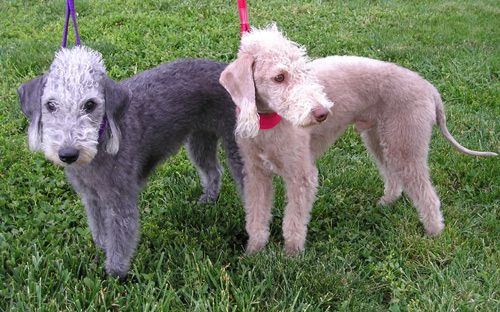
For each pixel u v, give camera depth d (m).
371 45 2.25
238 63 1.01
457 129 1.66
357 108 1.21
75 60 0.93
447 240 1.21
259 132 1.07
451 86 1.91
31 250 1.12
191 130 1.23
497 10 2.90
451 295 1.04
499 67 2.07
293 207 1.15
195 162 1.37
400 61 2.11
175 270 1.11
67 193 1.34
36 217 1.24
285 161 1.10
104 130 0.96
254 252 1.18
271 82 0.99
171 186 1.40
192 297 1.01
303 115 0.94
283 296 1.04
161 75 1.16
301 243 1.17
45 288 1.02
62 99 0.88
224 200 1.37
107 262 1.08
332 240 1.22
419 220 1.30
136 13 2.45
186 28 2.28
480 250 1.19
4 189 1.32
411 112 1.19
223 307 0.98
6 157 1.42
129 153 1.04
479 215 1.32
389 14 2.75
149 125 1.11
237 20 2.44
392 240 1.22
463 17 2.73
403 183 1.25
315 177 1.15
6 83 1.76
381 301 1.08
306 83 0.98
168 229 1.23
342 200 1.36
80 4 2.48
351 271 1.11
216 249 1.18
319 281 1.07
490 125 1.67
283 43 1.01
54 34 2.19
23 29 2.26
